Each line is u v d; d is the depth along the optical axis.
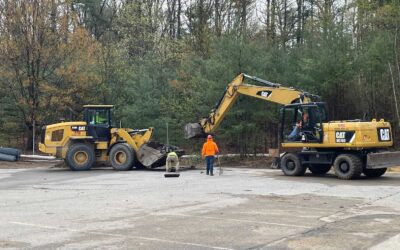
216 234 9.60
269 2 44.25
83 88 36.53
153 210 12.48
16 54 35.22
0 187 18.25
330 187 17.39
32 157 33.00
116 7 49.59
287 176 21.89
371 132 19.94
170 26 49.12
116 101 37.31
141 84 35.34
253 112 29.55
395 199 14.25
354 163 19.86
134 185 18.44
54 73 36.16
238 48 30.53
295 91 23.34
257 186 17.84
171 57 39.06
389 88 32.56
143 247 8.57
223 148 32.38
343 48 30.94
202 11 44.38
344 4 38.62
